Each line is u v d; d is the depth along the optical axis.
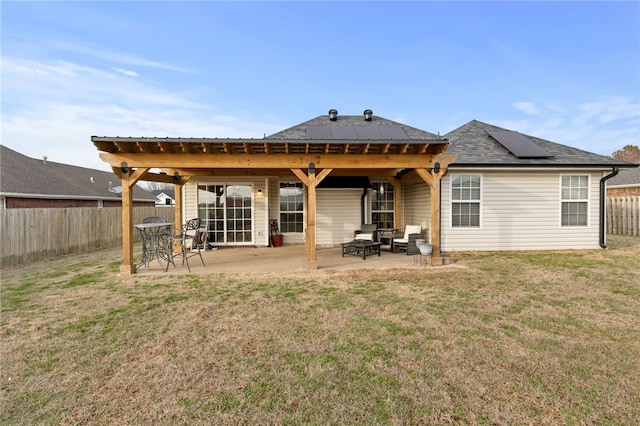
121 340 3.83
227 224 12.10
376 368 3.15
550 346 3.57
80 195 18.81
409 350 3.51
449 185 10.03
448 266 7.90
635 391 2.73
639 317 4.41
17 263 8.80
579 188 10.29
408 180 10.90
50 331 4.10
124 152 7.19
